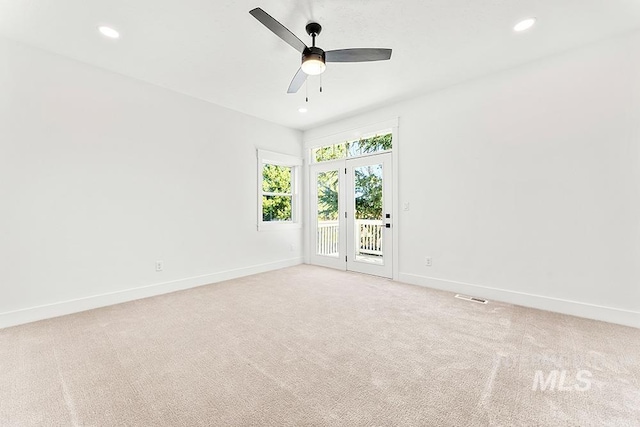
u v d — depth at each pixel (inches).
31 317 100.0
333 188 190.9
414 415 53.6
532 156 112.0
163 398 58.9
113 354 77.1
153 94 130.8
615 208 96.1
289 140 197.9
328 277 164.4
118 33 92.3
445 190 136.1
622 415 52.7
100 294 116.0
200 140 148.4
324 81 126.8
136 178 126.0
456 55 106.4
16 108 97.6
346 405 56.6
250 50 102.3
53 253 105.1
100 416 53.6
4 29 90.1
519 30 91.5
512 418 52.4
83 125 111.5
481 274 126.0
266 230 182.5
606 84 96.8
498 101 119.6
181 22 86.5
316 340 85.0
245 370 69.3
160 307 114.7
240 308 113.0
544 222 109.8
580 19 86.0
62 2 77.4
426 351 77.9
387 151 159.6
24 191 99.2
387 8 80.3
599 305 99.0
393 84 130.5
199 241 148.5
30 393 60.5
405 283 150.2
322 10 80.8
